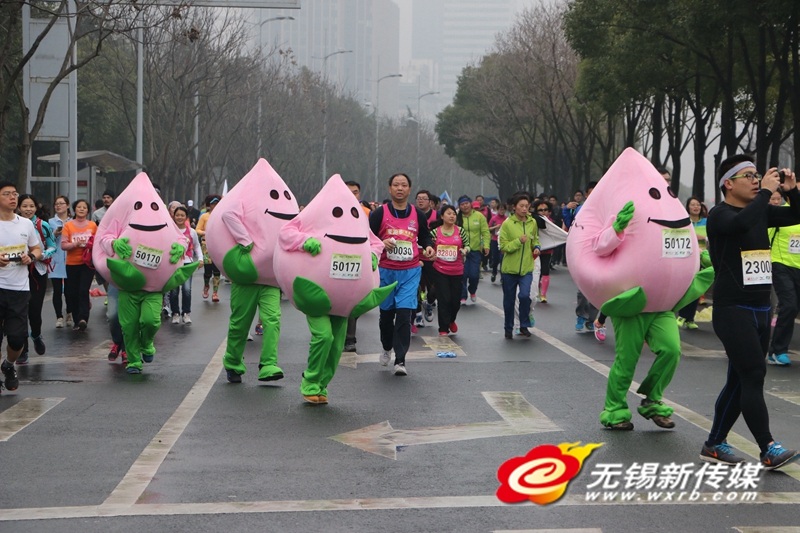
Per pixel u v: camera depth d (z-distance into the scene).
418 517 5.27
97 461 6.43
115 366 10.45
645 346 12.07
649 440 6.97
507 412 8.02
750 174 6.27
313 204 8.31
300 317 15.30
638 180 7.20
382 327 10.20
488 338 12.92
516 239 12.73
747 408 6.11
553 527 5.09
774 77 28.22
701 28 22.05
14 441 6.98
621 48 26.75
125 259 9.66
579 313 13.51
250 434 7.21
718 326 6.23
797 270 10.80
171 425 7.50
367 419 7.75
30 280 10.74
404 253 9.84
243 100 45.34
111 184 51.88
